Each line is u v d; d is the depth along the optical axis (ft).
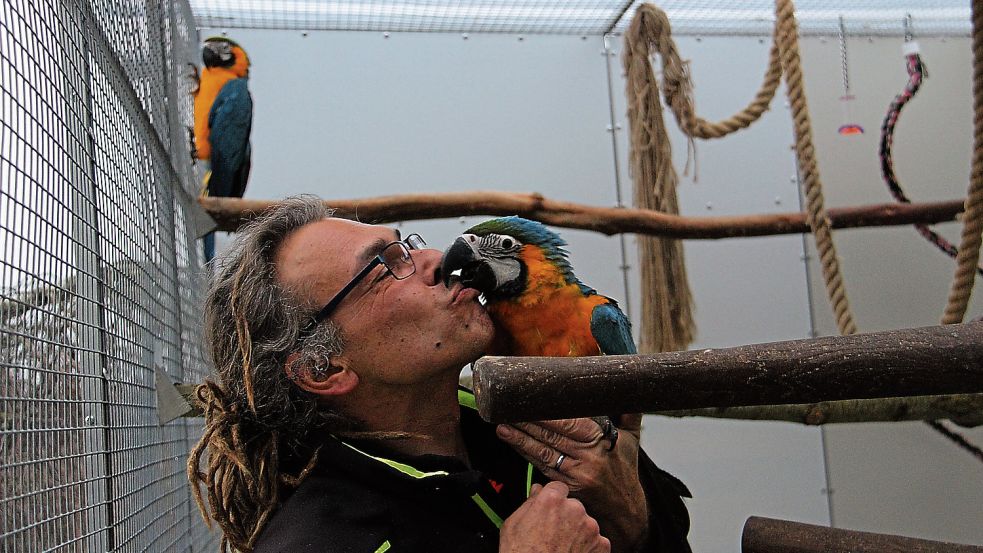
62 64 5.30
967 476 14.64
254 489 5.82
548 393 4.00
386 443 6.12
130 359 6.92
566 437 5.89
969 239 8.91
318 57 13.44
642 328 12.47
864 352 3.76
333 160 13.25
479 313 5.91
